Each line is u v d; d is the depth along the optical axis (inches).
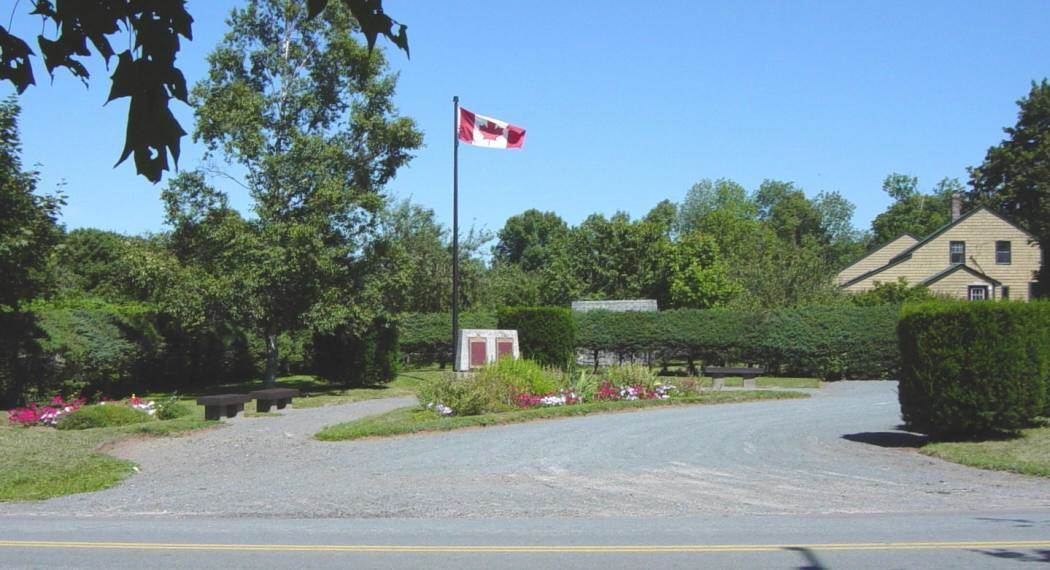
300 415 821.2
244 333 1311.5
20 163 810.8
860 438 627.2
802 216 4197.8
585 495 415.8
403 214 1753.2
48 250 839.1
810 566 257.6
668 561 266.2
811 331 1310.3
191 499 420.8
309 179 1043.3
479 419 714.8
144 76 144.7
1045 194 1736.0
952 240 1889.8
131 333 1064.2
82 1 145.2
